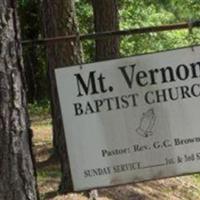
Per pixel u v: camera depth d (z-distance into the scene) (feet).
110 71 17.74
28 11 79.82
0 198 16.14
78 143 17.79
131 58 17.71
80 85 17.76
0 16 16.03
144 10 79.05
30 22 80.28
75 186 17.84
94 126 17.80
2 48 16.03
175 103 17.83
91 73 17.74
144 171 17.87
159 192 33.96
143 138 17.80
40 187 31.76
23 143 16.29
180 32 79.56
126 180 17.85
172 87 17.80
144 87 17.78
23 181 16.29
